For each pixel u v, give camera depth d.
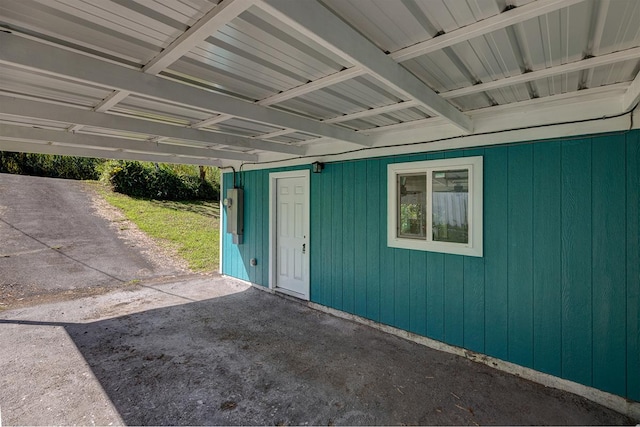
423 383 2.94
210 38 1.68
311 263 5.04
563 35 1.67
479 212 3.29
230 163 6.69
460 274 3.45
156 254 8.24
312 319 4.55
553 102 2.78
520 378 3.04
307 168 5.05
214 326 4.29
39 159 12.55
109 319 4.52
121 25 1.52
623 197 2.58
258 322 4.45
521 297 3.07
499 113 3.10
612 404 2.62
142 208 11.38
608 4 1.40
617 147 2.60
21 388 2.85
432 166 3.61
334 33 1.47
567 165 2.81
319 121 3.34
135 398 2.71
